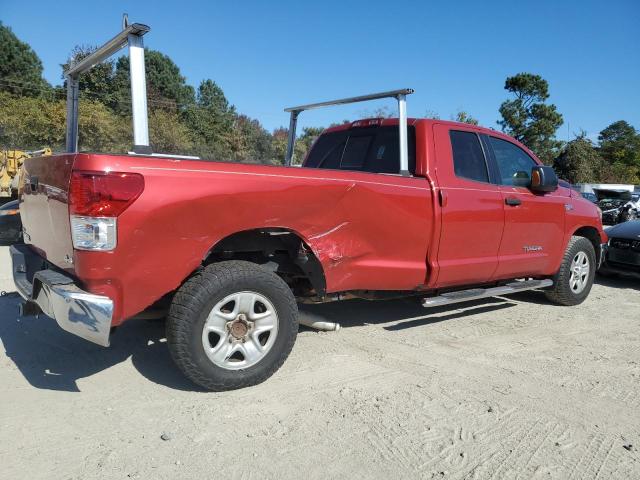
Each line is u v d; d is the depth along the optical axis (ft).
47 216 11.64
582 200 21.15
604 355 14.98
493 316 18.98
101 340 10.16
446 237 15.40
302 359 13.83
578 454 9.59
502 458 9.39
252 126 175.63
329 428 10.25
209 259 12.80
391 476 8.75
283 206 12.00
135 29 10.39
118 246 10.11
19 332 15.34
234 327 11.51
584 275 21.20
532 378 13.06
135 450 9.32
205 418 10.51
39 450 9.25
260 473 8.73
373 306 19.58
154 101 158.81
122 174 10.04
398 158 16.31
